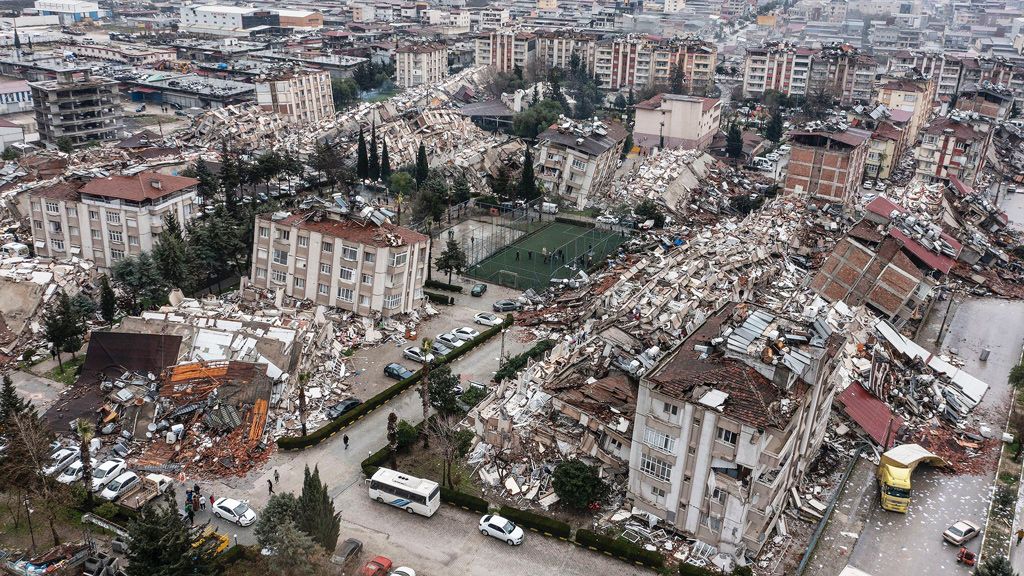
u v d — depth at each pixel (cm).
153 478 8650
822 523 8238
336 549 7669
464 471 9125
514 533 8025
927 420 10394
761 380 7562
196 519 8238
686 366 7750
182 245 13675
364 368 11450
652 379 7562
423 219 17250
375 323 12506
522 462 9025
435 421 9619
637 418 7750
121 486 8475
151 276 13125
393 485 8419
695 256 14162
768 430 6975
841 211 17612
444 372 9850
